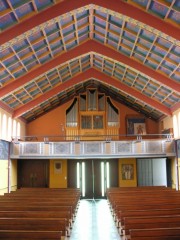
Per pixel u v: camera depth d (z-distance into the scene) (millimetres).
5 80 16344
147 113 25578
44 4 11906
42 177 23953
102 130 24844
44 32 13617
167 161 23047
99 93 25453
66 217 10117
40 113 25500
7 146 20297
